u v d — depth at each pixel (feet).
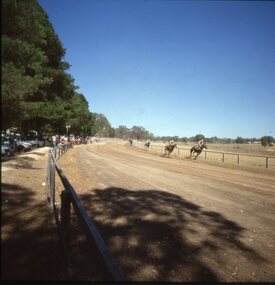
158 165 68.28
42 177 34.42
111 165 62.28
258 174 59.00
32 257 12.39
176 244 18.15
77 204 9.88
